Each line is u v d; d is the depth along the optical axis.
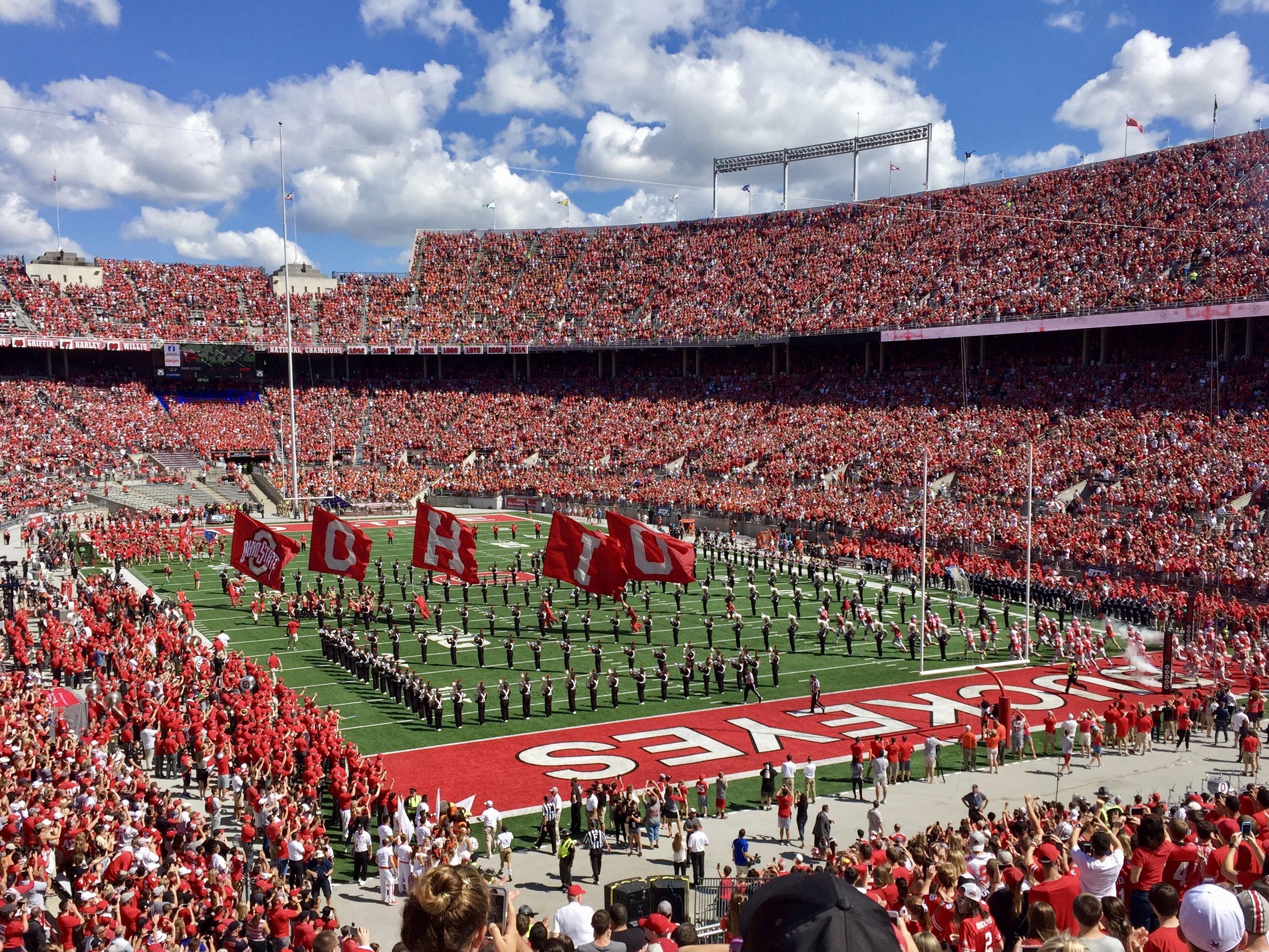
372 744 27.86
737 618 40.41
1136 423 57.19
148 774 25.70
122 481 71.62
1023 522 52.41
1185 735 26.84
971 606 45.84
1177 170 68.50
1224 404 55.41
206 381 88.94
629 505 70.81
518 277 97.38
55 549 53.50
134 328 83.31
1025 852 12.52
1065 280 67.06
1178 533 47.16
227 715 26.48
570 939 7.39
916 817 22.55
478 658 36.59
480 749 27.55
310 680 34.09
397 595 47.56
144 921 13.90
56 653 31.33
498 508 77.19
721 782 22.84
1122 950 6.21
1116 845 9.13
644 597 47.53
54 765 21.53
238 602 44.97
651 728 29.36
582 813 23.19
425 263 100.44
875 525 57.16
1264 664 33.31
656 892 15.83
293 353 89.69
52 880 16.86
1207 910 6.00
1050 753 26.95
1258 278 57.06
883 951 3.43
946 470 61.16
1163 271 62.53
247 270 95.12
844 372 78.06
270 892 15.79
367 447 84.06
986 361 71.44
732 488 68.75
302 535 62.84
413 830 19.72
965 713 30.66
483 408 88.38
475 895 3.65
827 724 29.75
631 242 97.00
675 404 82.75
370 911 18.53
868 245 82.69
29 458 69.56
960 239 76.88
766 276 86.19
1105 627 40.41
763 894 3.77
